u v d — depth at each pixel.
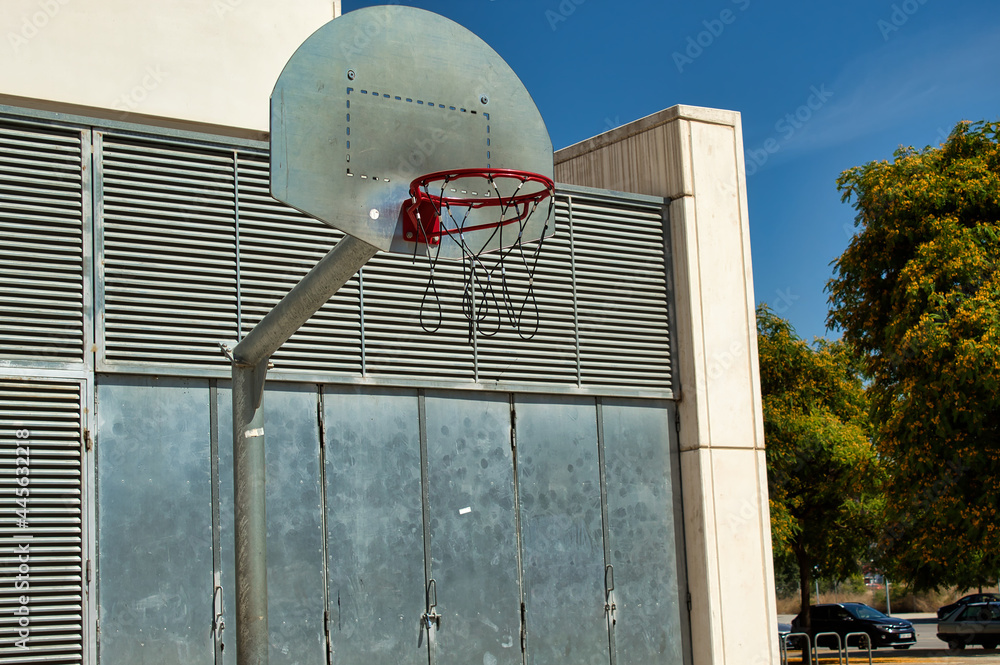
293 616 7.70
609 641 9.05
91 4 8.95
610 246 9.74
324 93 4.77
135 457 7.39
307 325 8.14
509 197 5.27
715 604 9.41
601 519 9.24
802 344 21.78
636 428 9.60
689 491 9.70
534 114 5.49
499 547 8.67
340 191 4.69
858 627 26.48
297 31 9.84
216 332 7.75
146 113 9.03
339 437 8.15
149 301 7.57
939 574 18.14
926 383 16.16
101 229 7.50
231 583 7.55
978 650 24.73
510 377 8.98
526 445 8.98
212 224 7.90
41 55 8.70
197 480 7.57
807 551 22.30
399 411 8.43
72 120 7.50
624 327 9.66
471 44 5.38
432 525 8.41
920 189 17.20
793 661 22.84
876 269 18.08
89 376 7.30
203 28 9.40
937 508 16.12
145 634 7.20
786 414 21.12
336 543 7.98
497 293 9.07
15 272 7.17
